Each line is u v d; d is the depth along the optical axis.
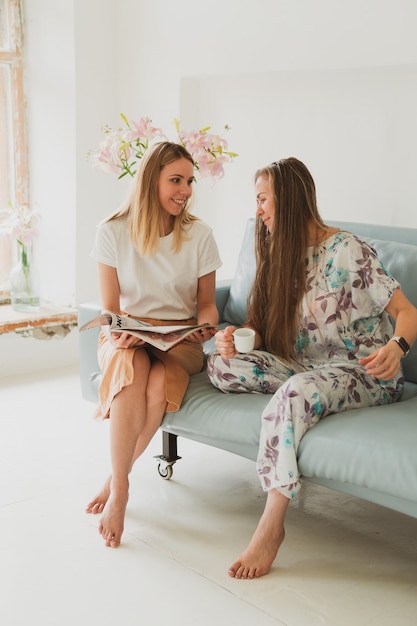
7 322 3.76
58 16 3.82
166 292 2.66
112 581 2.11
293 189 2.32
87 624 1.93
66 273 4.05
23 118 4.05
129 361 2.37
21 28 3.97
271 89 3.42
